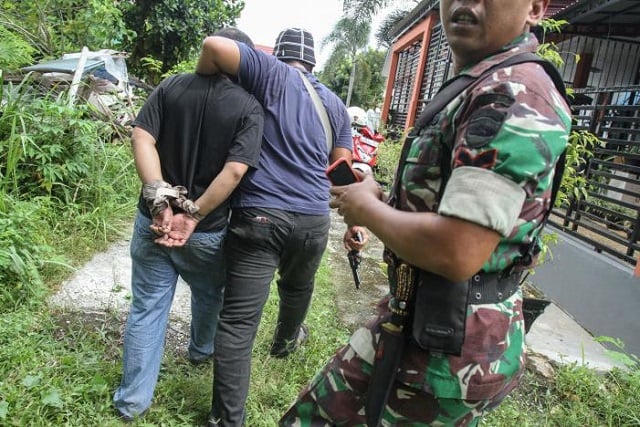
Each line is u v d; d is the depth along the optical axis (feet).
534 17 3.90
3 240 9.38
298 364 8.89
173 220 6.44
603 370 9.98
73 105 14.08
